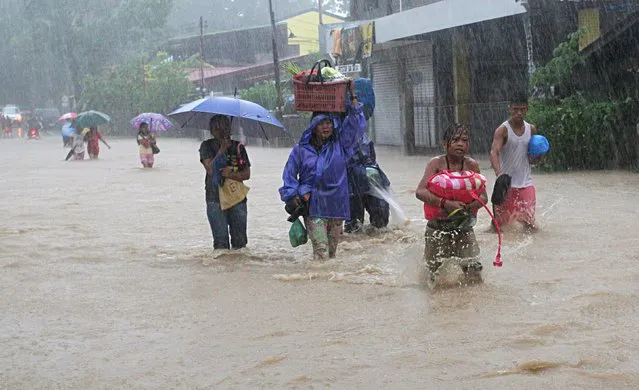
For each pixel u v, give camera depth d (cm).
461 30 2695
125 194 1844
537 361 570
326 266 942
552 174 1922
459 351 607
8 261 1028
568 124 1945
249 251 1066
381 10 3541
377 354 611
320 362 598
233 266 975
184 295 830
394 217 1209
